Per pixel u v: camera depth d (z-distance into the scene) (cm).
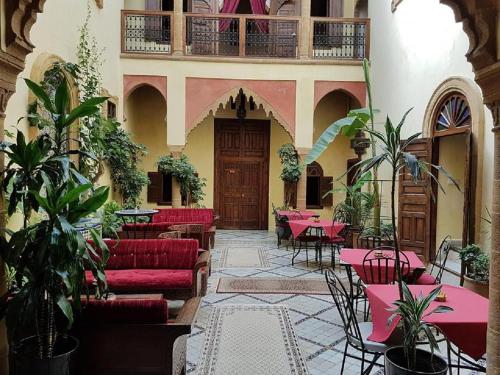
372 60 959
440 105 650
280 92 968
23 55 272
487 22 211
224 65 958
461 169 680
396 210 765
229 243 959
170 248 497
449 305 296
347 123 713
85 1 679
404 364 240
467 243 541
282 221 900
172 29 949
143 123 1135
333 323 444
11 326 230
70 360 238
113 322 247
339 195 1155
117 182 851
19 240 235
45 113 518
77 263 242
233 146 1190
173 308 476
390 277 427
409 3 752
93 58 712
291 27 1097
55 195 240
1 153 268
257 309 487
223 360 354
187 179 971
